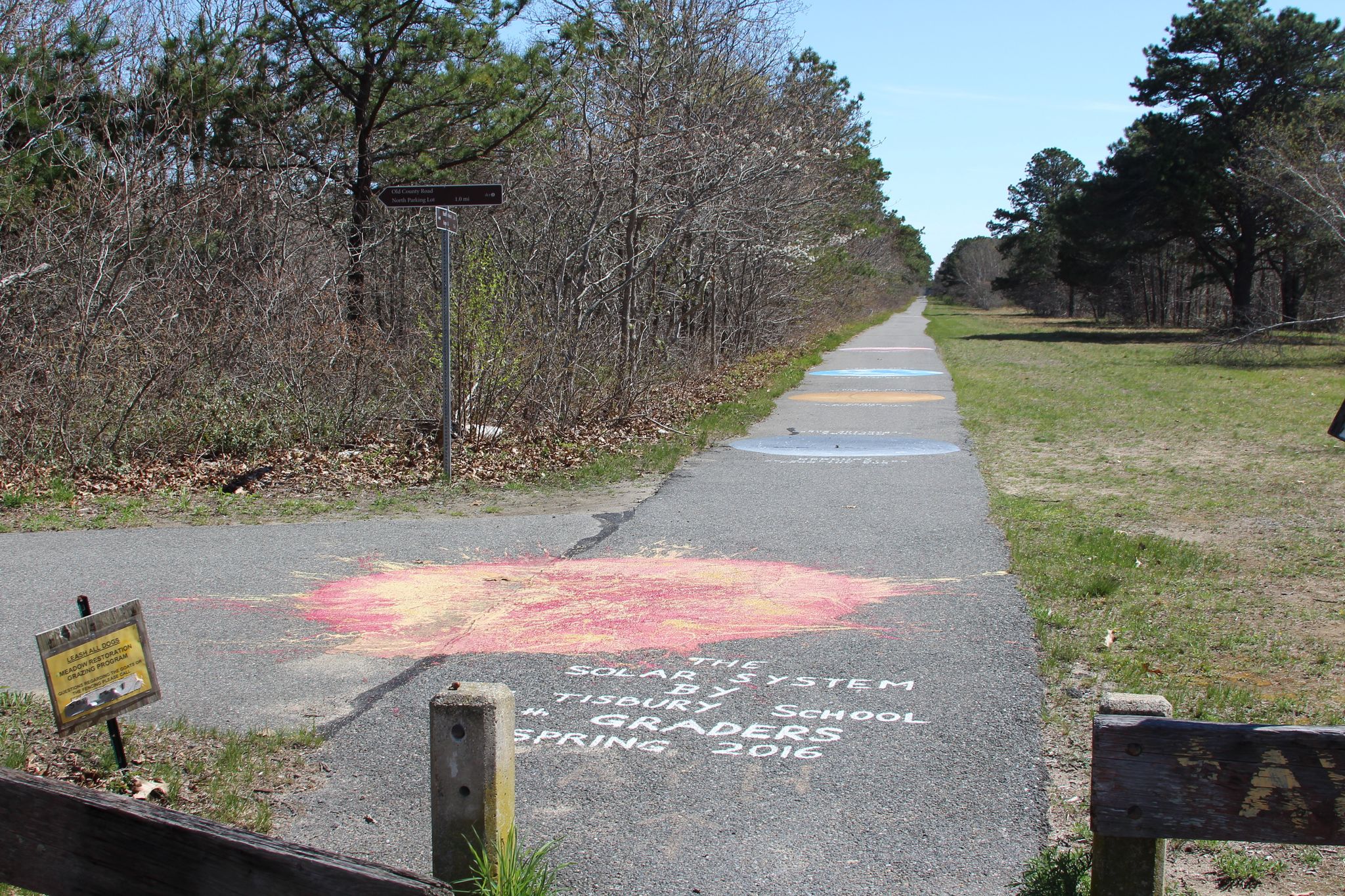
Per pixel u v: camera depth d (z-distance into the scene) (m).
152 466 10.76
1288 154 36.59
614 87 16.05
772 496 9.97
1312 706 4.73
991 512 9.18
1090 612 6.22
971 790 3.95
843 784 4.02
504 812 2.97
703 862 3.47
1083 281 60.81
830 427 15.36
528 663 5.43
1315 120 36.22
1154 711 2.59
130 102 13.53
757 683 5.11
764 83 19.98
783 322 30.41
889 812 3.79
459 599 6.59
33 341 10.91
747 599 6.55
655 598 6.60
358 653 5.60
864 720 4.64
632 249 15.58
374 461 11.28
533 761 4.27
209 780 4.01
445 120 16.34
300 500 9.70
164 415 11.22
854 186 30.27
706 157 16.28
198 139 13.96
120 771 3.97
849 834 3.64
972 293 125.31
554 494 10.10
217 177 13.20
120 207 11.85
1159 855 2.57
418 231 16.12
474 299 11.88
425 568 7.37
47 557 7.62
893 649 5.57
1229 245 48.38
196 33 14.02
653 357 16.14
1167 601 6.45
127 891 2.16
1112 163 49.25
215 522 8.85
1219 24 43.00
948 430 14.99
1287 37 42.19
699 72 17.47
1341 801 2.33
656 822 3.74
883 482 10.72
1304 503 9.62
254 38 14.88
